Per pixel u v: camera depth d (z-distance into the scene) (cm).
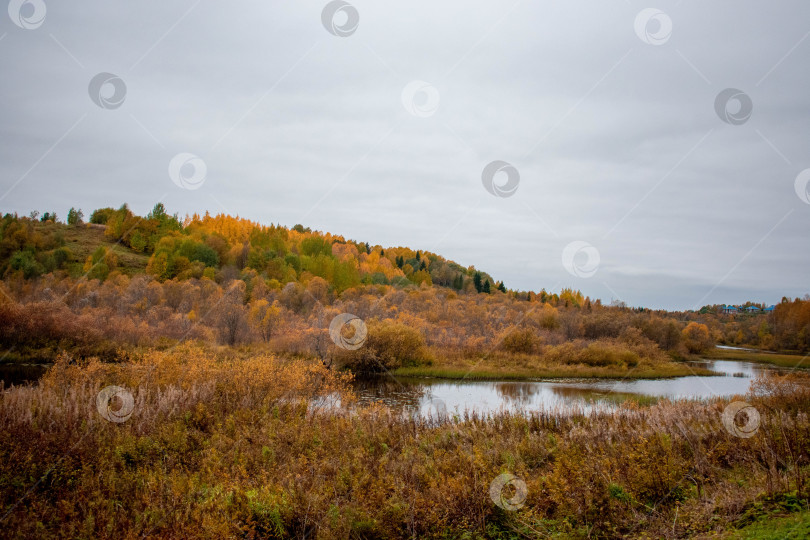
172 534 552
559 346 4369
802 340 5462
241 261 7438
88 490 691
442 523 589
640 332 5116
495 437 996
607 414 1320
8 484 685
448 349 4084
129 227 8781
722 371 4147
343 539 559
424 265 11619
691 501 604
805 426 800
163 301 4694
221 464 811
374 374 3247
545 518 606
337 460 808
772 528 470
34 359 2650
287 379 1512
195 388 1288
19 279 4781
